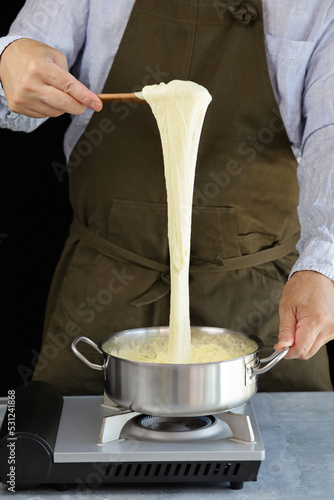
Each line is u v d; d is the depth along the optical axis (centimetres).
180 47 165
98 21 167
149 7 164
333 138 150
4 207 282
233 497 109
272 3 162
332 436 129
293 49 162
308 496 108
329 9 161
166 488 113
